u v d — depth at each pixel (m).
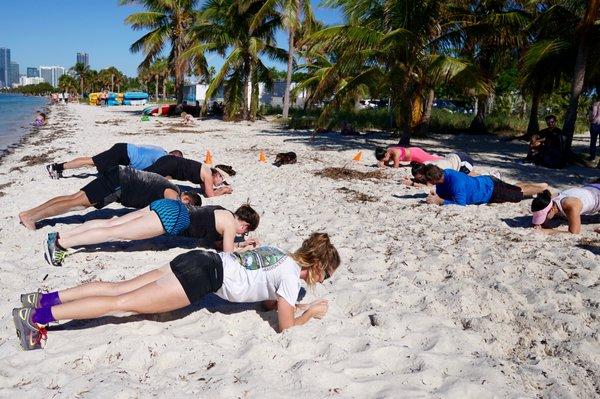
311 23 27.28
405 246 5.84
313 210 7.61
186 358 3.37
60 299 3.61
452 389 3.04
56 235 4.92
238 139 18.66
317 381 3.10
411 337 3.73
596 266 5.04
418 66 15.24
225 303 4.34
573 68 15.37
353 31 14.31
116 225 4.96
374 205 8.02
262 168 11.73
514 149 16.73
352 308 4.31
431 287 4.68
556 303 4.26
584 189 6.49
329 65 30.22
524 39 17.41
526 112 32.19
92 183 5.97
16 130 24.33
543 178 11.15
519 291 4.55
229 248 4.99
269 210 7.61
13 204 7.82
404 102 15.86
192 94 43.31
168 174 7.99
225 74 28.02
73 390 2.97
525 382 3.18
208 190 8.28
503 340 3.73
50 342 3.56
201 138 18.92
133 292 3.53
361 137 19.67
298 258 3.82
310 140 18.12
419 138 19.81
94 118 32.84
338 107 16.52
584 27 12.90
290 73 28.42
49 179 9.85
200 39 29.38
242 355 3.40
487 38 16.00
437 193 8.48
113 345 3.46
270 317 4.05
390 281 4.80
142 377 3.18
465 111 38.56
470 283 4.59
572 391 3.10
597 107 13.43
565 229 6.71
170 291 3.55
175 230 4.88
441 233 6.43
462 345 3.62
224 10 27.78
